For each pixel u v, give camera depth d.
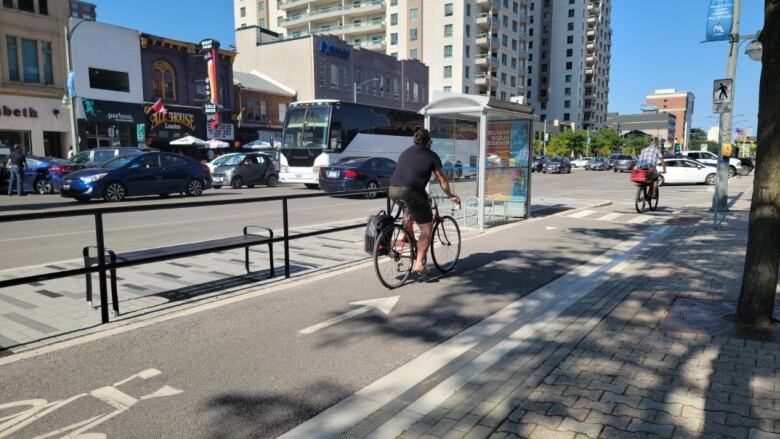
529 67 111.88
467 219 12.20
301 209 15.30
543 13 109.62
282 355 4.31
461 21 75.25
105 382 3.77
